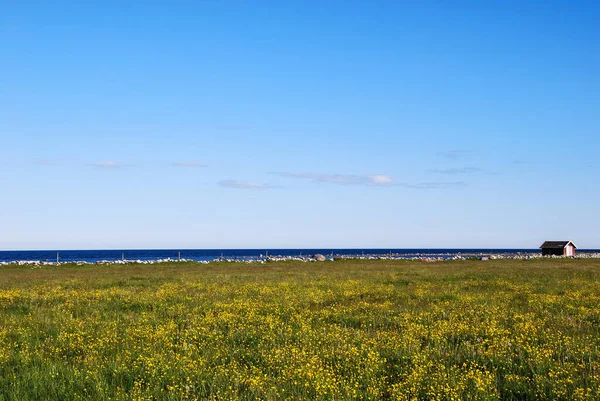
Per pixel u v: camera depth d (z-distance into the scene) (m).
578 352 11.73
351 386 9.66
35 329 15.10
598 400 8.67
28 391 9.37
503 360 11.31
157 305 20.31
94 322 15.98
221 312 18.12
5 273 42.72
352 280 31.20
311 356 11.50
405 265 53.50
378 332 13.98
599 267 46.81
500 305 19.20
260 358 11.80
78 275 39.34
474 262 60.81
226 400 8.97
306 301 21.05
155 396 9.27
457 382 9.64
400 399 8.95
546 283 29.02
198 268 49.69
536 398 9.09
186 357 11.36
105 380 10.07
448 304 19.53
